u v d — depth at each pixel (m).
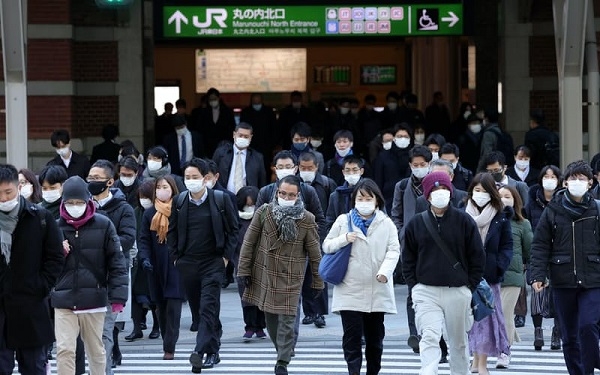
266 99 74.69
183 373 28.33
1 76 49.62
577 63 41.12
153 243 29.61
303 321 34.91
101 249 24.03
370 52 74.69
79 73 50.97
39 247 22.47
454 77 71.62
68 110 49.53
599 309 24.89
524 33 52.19
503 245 26.70
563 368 28.67
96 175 27.20
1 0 38.62
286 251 26.77
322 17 48.94
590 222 25.08
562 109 41.31
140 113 51.19
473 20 48.91
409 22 48.97
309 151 37.25
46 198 26.95
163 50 73.75
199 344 28.30
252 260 27.20
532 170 38.38
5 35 38.81
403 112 55.50
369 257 25.41
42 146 49.47
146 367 29.12
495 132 46.06
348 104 53.88
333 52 74.81
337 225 25.67
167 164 33.62
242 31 48.84
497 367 28.67
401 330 34.03
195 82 74.00
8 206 22.17
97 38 51.03
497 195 26.52
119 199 27.31
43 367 22.97
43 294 22.53
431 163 29.11
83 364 26.39
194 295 29.06
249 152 38.88
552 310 30.45
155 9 48.75
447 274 24.12
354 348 25.58
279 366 26.59
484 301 24.72
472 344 26.98
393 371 28.25
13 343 22.33
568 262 25.06
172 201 28.66
